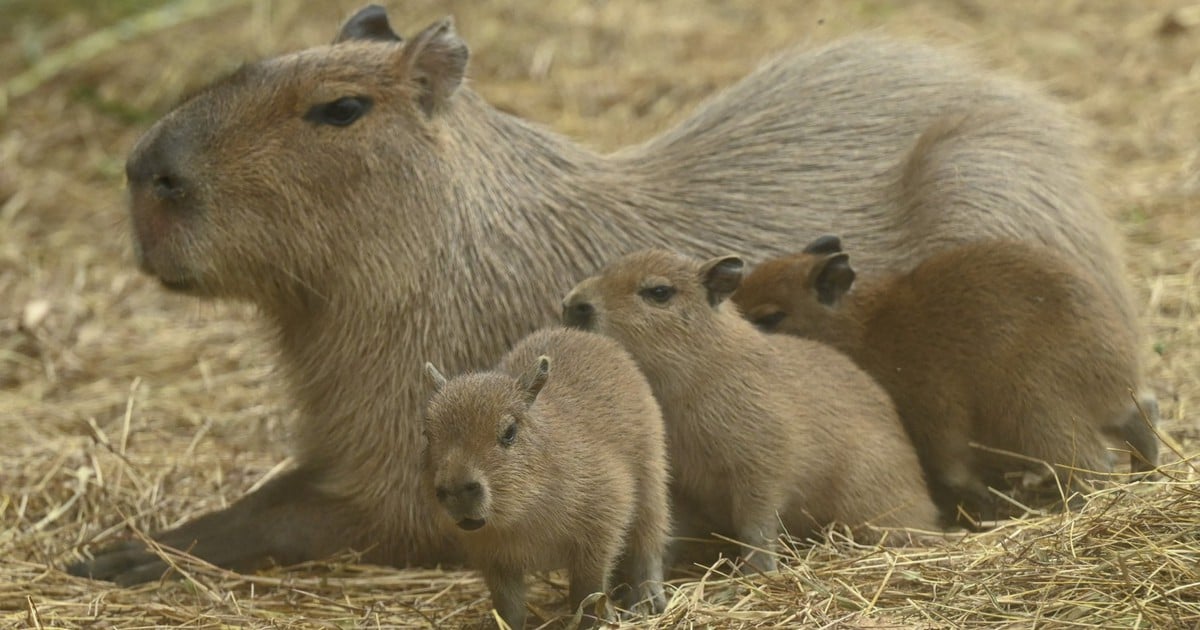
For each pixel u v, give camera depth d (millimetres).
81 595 15312
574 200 16719
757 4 34562
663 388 14523
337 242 15594
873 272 17094
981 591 13023
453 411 12320
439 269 15844
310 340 16281
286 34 33031
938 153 17297
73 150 29922
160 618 14430
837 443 14781
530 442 12422
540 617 13750
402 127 15656
